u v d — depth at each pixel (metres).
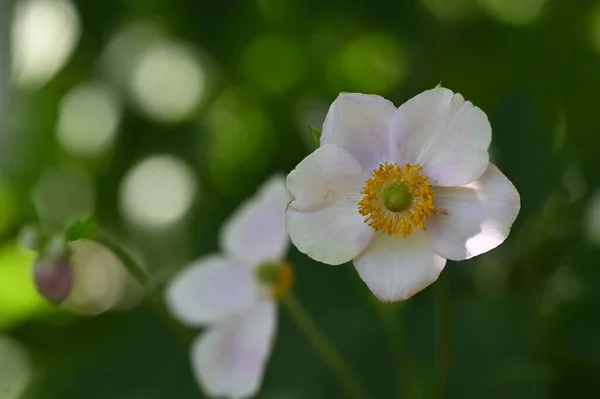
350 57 0.90
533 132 0.74
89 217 0.59
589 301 0.71
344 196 0.55
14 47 0.83
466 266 0.74
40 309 0.78
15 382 0.77
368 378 0.71
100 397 0.72
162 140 0.89
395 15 0.85
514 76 0.85
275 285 0.62
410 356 0.68
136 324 0.74
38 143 0.89
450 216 0.54
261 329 0.62
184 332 0.63
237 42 0.86
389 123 0.54
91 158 0.89
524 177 0.74
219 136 0.89
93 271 0.86
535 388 0.66
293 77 0.90
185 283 0.63
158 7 0.84
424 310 0.72
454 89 0.85
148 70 0.89
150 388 0.72
